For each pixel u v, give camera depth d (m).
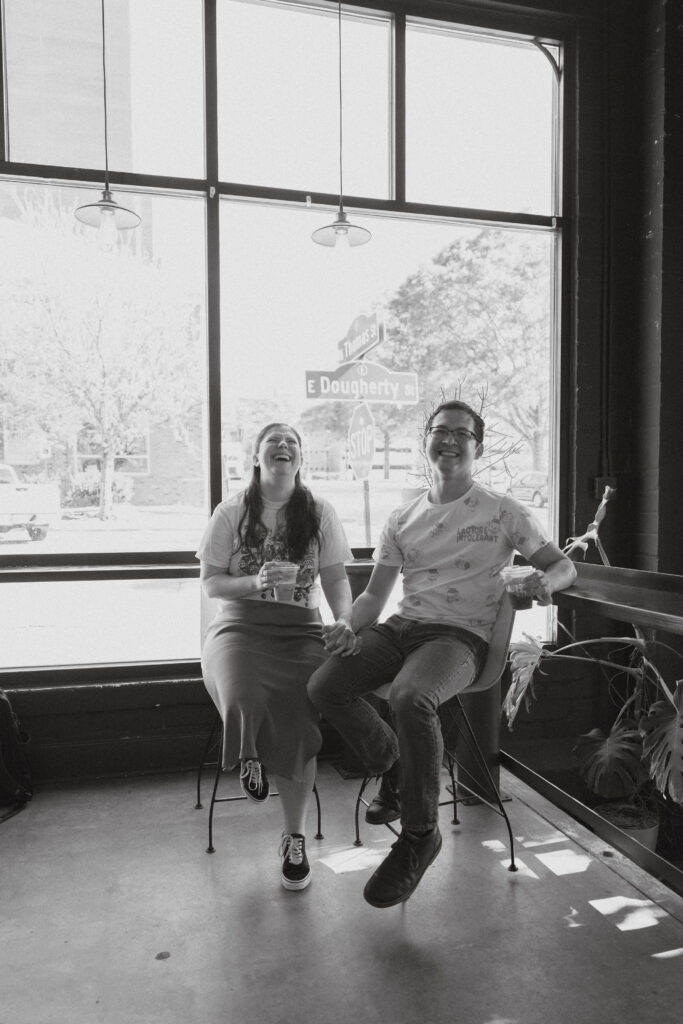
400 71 3.04
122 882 2.04
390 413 3.11
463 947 1.75
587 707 3.22
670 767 1.92
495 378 3.22
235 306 2.93
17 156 2.70
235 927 1.83
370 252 3.07
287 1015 1.52
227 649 2.17
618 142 3.19
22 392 2.76
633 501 3.26
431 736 1.80
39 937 1.79
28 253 2.74
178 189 2.83
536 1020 1.51
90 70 2.76
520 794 2.65
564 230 3.21
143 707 2.79
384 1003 1.56
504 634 2.04
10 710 2.55
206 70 2.85
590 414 3.22
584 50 3.16
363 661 2.03
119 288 2.83
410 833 1.79
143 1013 1.53
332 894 1.98
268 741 1.98
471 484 2.19
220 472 2.93
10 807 2.52
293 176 2.98
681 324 3.11
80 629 2.83
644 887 2.03
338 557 2.45
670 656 3.05
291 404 3.01
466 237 3.17
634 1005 1.55
